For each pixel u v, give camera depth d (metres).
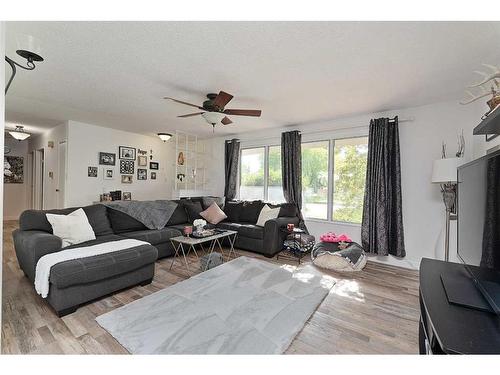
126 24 1.70
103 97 3.25
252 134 5.18
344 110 3.55
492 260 1.06
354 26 1.67
